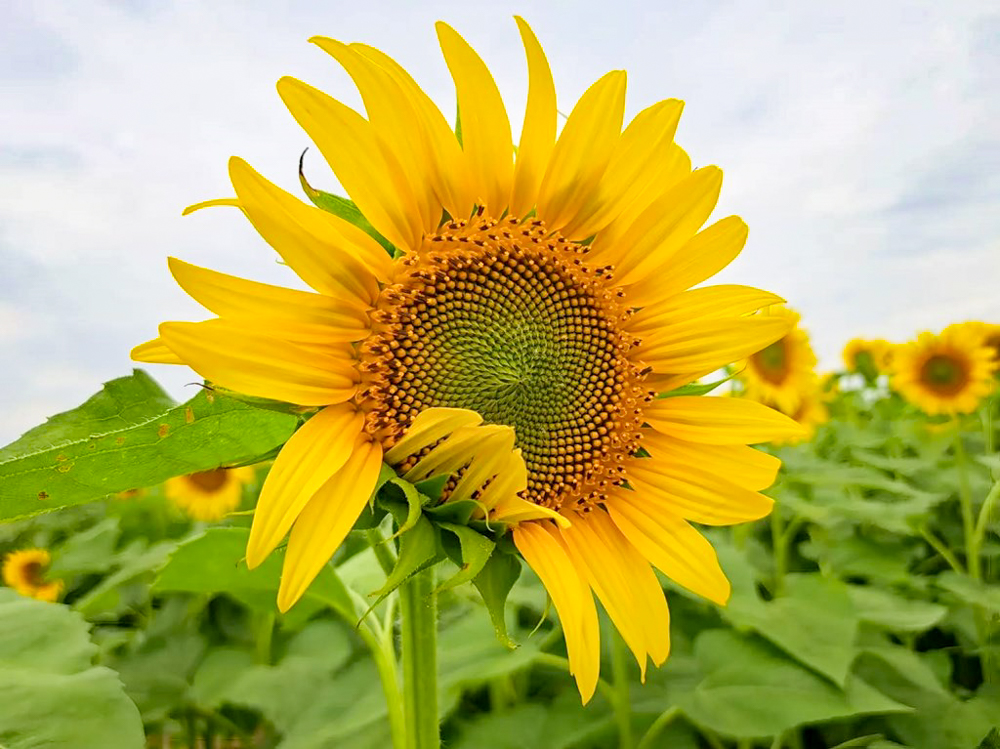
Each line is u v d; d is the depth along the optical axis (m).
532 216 0.36
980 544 0.81
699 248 0.36
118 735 0.33
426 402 0.33
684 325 0.37
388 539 0.28
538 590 0.58
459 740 0.49
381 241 0.33
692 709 0.46
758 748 0.56
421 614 0.37
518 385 0.34
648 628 0.34
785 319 0.36
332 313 0.30
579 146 0.34
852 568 0.76
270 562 0.44
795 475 0.79
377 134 0.30
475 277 0.34
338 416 0.30
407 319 0.32
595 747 0.51
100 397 0.33
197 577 0.46
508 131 0.33
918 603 0.62
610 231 0.36
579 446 0.36
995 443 1.26
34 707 0.33
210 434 0.31
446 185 0.33
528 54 0.32
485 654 0.50
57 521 1.08
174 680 0.61
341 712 0.51
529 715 0.50
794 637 0.49
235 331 0.27
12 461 0.28
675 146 0.37
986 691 0.56
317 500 0.28
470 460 0.30
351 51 0.29
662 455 0.37
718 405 0.37
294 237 0.28
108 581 0.67
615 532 0.36
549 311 0.36
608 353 0.36
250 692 0.52
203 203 0.28
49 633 0.38
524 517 0.31
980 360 1.12
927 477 1.02
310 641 0.63
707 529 0.87
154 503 0.92
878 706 0.45
